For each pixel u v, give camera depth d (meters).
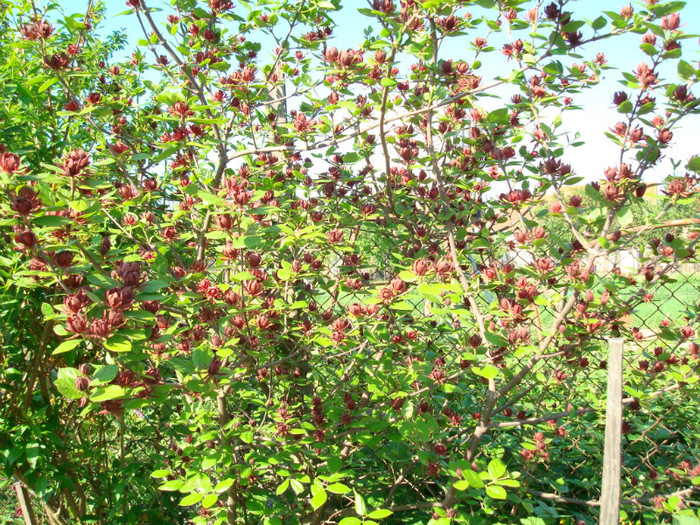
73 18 2.68
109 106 2.65
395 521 2.55
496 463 1.80
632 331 2.63
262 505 2.16
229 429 2.26
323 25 3.01
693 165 1.88
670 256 2.14
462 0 2.16
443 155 3.02
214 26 2.87
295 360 2.63
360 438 2.28
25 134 2.55
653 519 2.35
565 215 2.12
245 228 2.12
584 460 3.00
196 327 2.25
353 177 2.96
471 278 2.55
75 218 1.69
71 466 2.58
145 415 2.98
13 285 2.28
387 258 3.36
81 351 2.63
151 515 2.66
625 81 2.04
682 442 3.13
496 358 2.11
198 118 2.31
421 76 3.06
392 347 2.69
